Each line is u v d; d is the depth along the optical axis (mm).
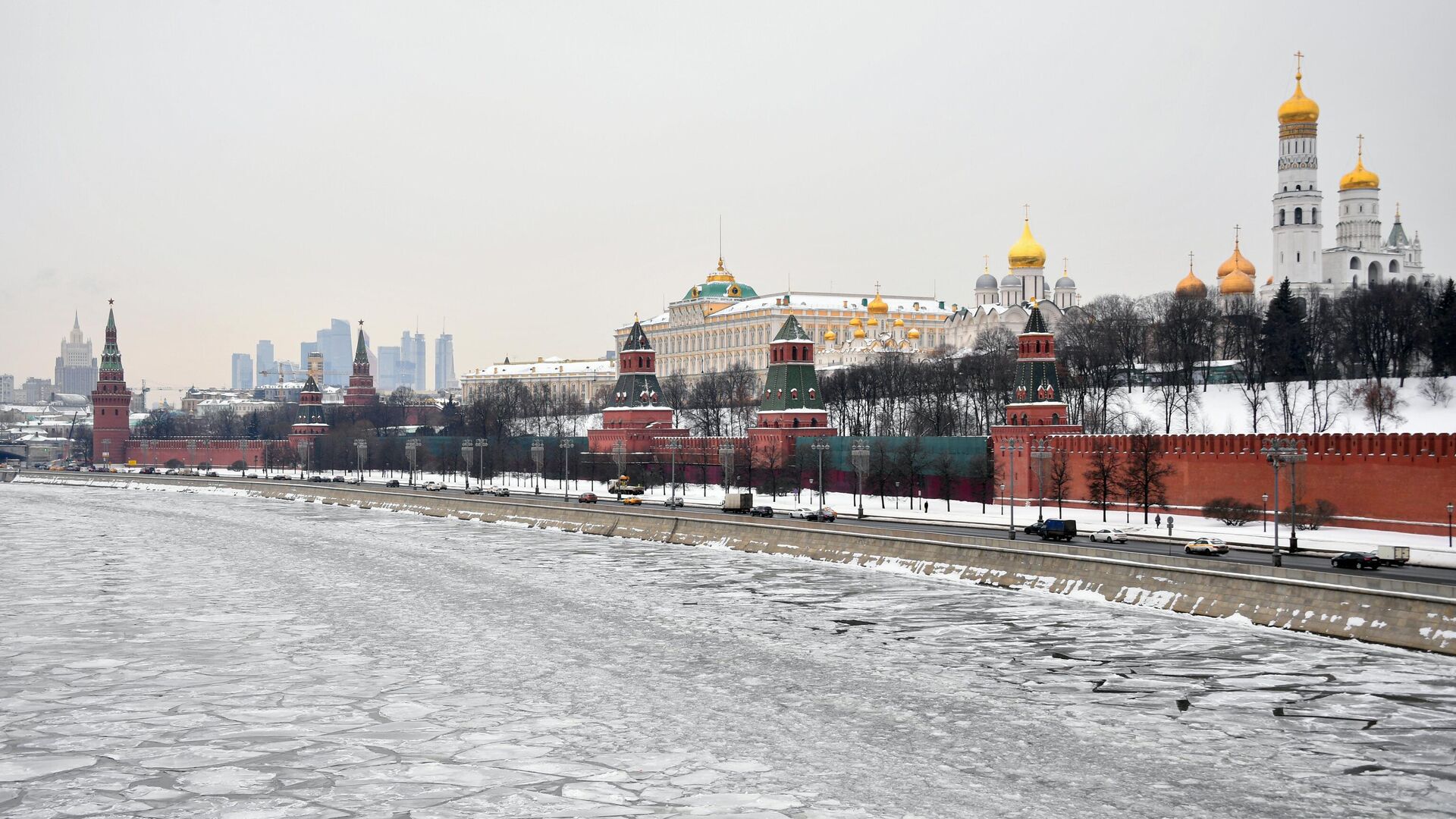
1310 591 91312
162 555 153500
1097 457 166625
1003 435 183500
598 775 63812
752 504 172750
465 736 71000
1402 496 132375
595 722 73500
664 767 64875
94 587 126250
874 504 189250
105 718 74875
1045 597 109125
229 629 102625
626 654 90875
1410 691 74688
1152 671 81062
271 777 64062
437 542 163000
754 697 78125
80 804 60438
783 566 133375
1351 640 86875
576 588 120000
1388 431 193125
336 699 79188
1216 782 61031
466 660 90000
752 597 112188
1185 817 56750
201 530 185250
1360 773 61844
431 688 81875
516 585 123188
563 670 86438
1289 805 57906
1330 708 71812
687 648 92250
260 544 164000
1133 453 162875
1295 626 90625
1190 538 130750
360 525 191000
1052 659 85125
